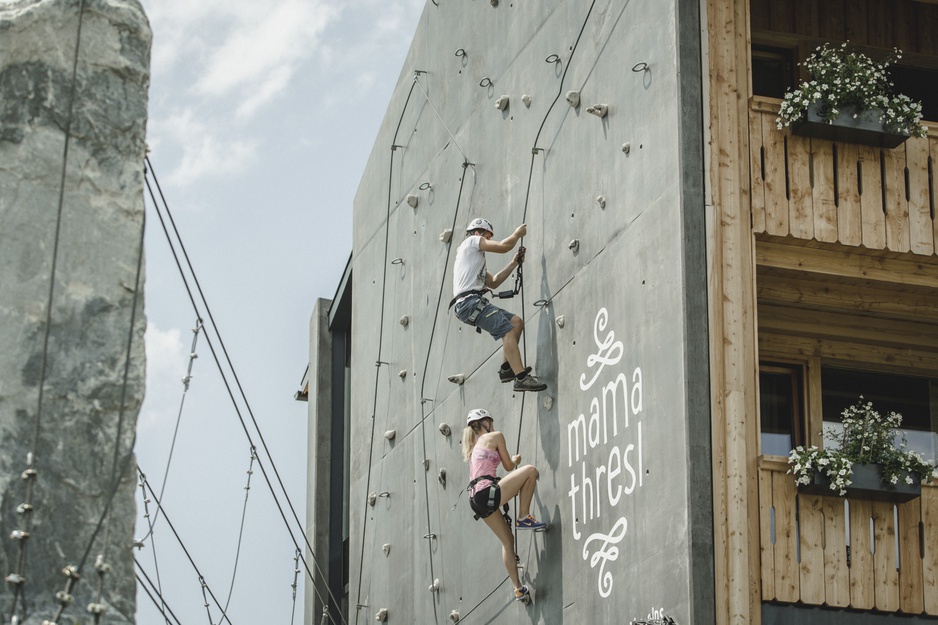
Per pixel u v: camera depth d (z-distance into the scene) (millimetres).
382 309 18969
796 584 10734
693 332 10742
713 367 10719
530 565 13211
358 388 19891
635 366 11461
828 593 10828
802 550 10883
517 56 14906
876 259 12047
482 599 14258
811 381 14195
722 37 11625
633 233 11781
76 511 6367
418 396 17000
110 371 6641
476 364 15141
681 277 10867
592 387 12258
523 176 14352
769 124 11750
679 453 10578
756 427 10836
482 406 14805
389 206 19109
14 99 6824
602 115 12641
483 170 15500
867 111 11820
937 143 12219
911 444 14383
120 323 6742
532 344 13672
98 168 6914
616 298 11961
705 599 10172
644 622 10586
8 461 6312
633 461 11336
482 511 12781
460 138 16359
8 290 6566
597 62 12930
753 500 10766
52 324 6590
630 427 11453
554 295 13289
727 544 10344
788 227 11508
